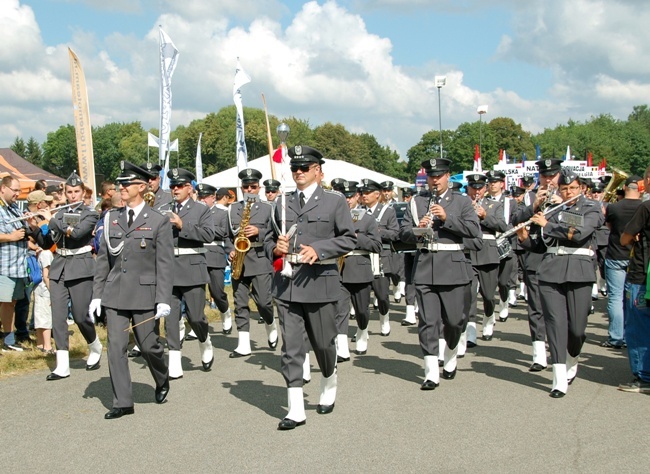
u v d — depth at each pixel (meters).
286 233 6.18
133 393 7.36
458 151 69.31
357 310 9.33
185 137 82.00
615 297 9.55
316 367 8.76
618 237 9.46
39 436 5.92
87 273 8.15
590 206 7.12
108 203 9.38
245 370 8.51
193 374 8.30
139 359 9.31
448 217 7.33
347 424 6.09
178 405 6.84
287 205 6.36
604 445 5.42
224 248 10.97
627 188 9.48
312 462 5.15
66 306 8.17
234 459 5.26
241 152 14.61
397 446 5.46
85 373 8.34
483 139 68.12
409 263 11.91
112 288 6.46
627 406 6.57
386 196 12.70
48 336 9.48
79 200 8.31
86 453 5.48
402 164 102.00
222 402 6.94
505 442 5.52
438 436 5.70
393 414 6.38
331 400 6.54
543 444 5.46
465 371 8.20
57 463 5.28
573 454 5.22
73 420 6.38
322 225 6.18
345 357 8.94
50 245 8.65
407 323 12.09
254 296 9.66
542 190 7.66
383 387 7.45
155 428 6.09
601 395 7.00
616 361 8.70
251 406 6.77
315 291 6.11
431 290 7.50
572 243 7.07
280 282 6.20
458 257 7.52
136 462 5.26
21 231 8.78
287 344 6.14
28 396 7.26
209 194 11.92
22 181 23.66
